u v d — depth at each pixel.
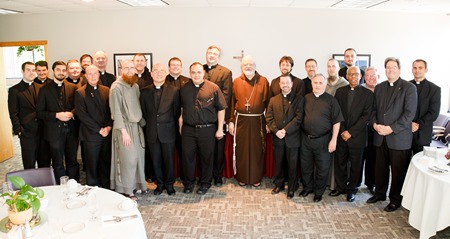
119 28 5.83
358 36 5.87
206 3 5.32
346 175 3.91
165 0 5.06
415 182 2.95
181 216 3.48
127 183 3.74
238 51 5.82
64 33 5.91
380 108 3.51
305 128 3.68
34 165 4.14
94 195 2.18
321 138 3.64
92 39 5.89
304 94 4.07
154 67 3.64
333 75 4.03
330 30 5.82
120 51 5.88
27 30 5.95
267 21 5.75
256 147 4.16
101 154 3.91
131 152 3.69
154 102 3.70
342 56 5.88
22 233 1.76
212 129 3.90
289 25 5.77
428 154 3.14
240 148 4.19
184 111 3.84
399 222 3.32
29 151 4.09
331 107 3.58
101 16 5.82
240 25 5.76
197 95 3.76
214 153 4.18
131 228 1.90
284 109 3.73
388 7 5.43
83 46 5.91
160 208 3.66
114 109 3.56
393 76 3.40
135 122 3.69
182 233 3.14
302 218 3.43
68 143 4.00
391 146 3.45
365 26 5.85
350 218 3.42
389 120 3.43
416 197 2.91
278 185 4.10
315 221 3.36
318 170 3.76
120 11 5.79
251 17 5.74
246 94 4.08
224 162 4.43
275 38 5.80
